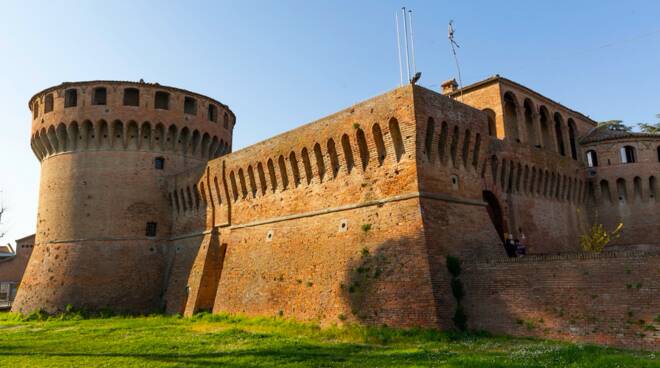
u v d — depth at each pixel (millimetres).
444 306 25562
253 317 35688
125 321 40469
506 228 35781
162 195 52219
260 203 39969
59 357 23031
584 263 22469
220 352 23109
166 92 53969
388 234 28766
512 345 21844
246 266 38938
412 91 28781
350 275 29828
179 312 44531
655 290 20203
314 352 22312
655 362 16875
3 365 21000
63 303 46219
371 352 21906
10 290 77375
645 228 49750
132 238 49719
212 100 57562
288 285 34094
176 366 19859
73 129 51531
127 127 51469
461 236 29141
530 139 44500
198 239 46531
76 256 48219
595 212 51719
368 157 31438
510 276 24922
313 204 34844
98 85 52031
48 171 52906
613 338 20859
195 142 55281
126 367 20094
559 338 22484
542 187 43500
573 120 52969
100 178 50406
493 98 41875
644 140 51438
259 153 39906
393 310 26625
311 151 35062
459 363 17922
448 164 30562
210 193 45719
